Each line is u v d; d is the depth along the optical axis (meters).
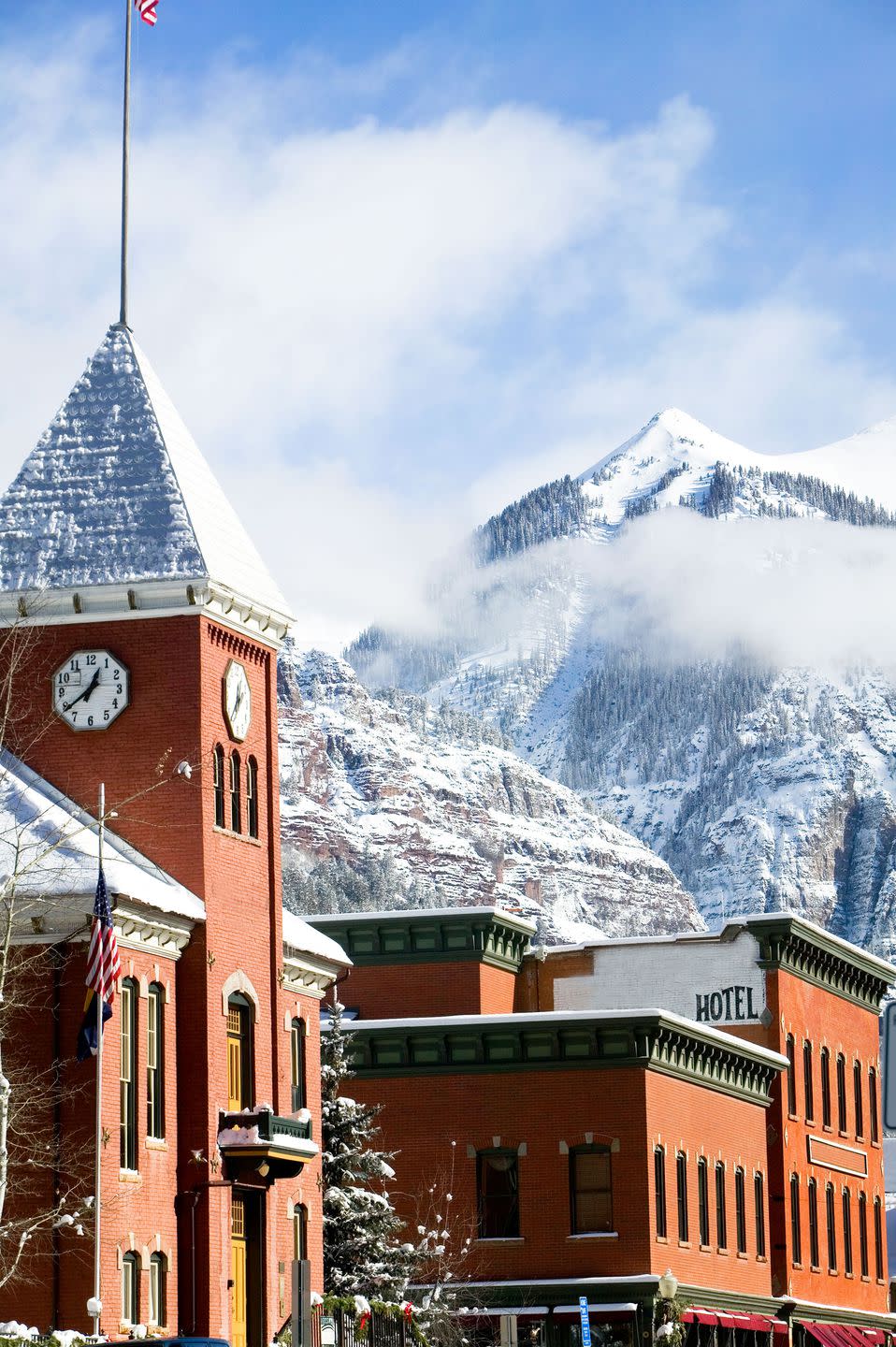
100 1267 51.75
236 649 61.94
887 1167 132.75
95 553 60.56
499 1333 74.88
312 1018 66.69
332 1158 75.06
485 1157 80.06
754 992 95.75
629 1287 76.44
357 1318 61.41
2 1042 53.84
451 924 93.56
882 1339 104.31
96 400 63.88
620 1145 78.19
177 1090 57.34
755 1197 90.19
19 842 51.84
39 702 60.06
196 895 58.25
